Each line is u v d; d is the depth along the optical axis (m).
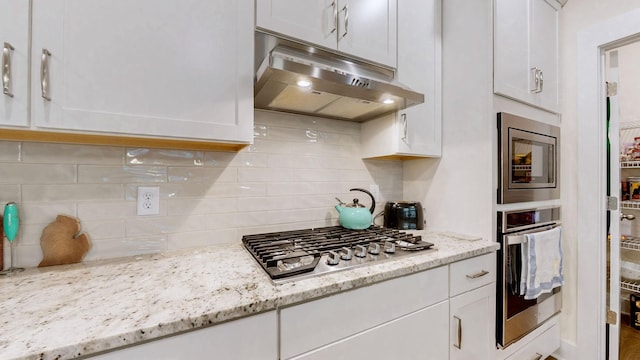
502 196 1.34
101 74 0.76
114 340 0.52
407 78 1.41
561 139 1.70
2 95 0.66
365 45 1.24
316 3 1.12
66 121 0.72
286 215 1.43
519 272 1.36
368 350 0.87
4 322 0.56
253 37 0.98
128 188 1.06
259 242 1.15
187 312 0.61
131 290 0.73
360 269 0.90
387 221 1.64
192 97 0.88
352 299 0.84
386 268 0.91
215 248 1.18
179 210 1.16
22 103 0.68
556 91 1.67
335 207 1.52
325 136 1.56
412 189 1.78
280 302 0.70
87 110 0.75
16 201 0.90
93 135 0.80
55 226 0.94
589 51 1.58
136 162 1.08
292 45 1.10
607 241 1.60
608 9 1.52
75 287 0.75
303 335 0.75
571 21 1.67
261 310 0.68
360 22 1.23
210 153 1.23
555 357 1.71
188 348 0.61
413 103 1.26
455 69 1.50
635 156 2.16
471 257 1.18
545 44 1.60
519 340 1.39
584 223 1.59
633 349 1.82
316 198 1.52
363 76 1.08
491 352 1.28
